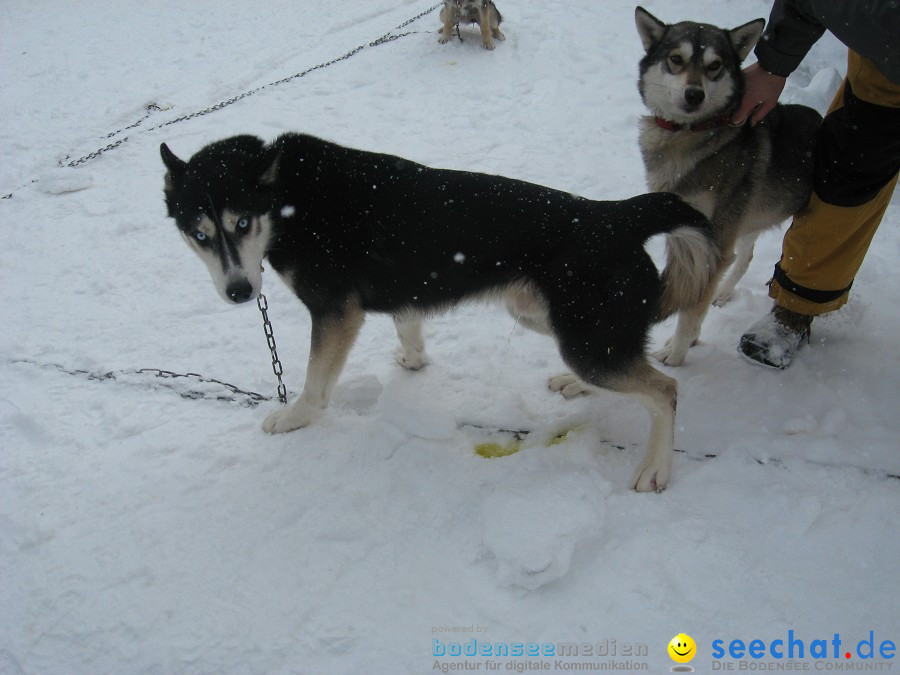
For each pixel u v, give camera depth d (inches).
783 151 118.7
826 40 236.5
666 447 101.3
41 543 100.3
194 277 167.6
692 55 117.6
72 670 84.5
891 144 101.9
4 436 121.9
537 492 96.5
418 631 84.7
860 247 113.7
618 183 188.2
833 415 107.9
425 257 106.7
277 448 114.6
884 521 91.7
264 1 387.2
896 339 124.4
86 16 385.4
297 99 257.8
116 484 109.4
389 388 121.6
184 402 127.0
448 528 98.2
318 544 97.5
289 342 143.9
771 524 93.0
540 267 102.4
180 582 93.4
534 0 329.7
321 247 107.9
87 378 135.3
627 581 87.7
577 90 241.8
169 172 107.2
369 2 369.1
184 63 311.4
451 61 275.1
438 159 207.2
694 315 120.0
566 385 123.4
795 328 122.6
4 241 186.2
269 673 81.7
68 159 234.7
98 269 172.1
